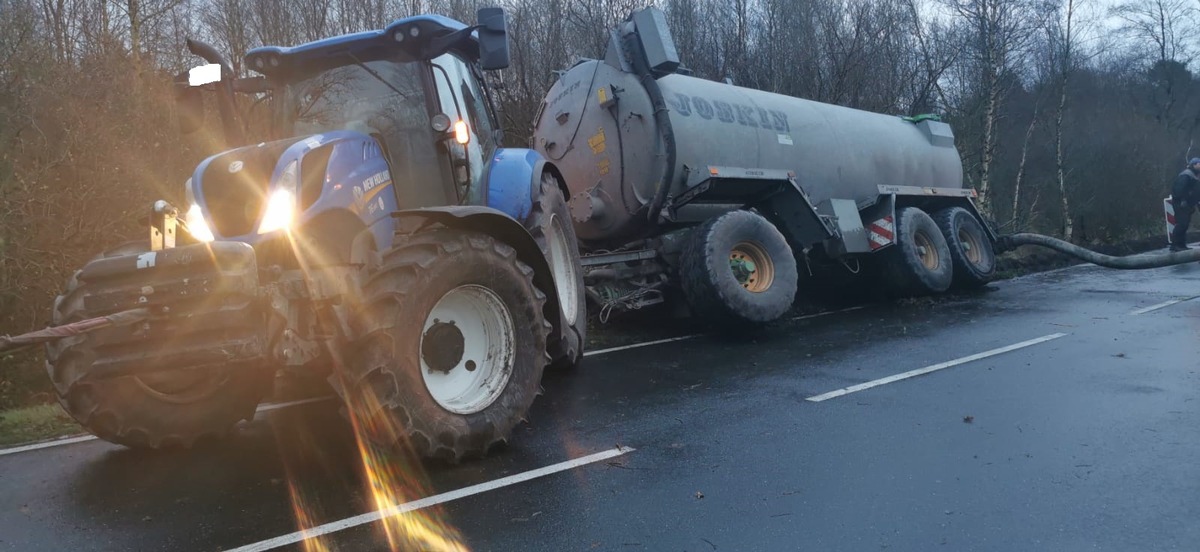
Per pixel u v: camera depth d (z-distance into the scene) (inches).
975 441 185.0
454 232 183.0
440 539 138.2
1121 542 130.6
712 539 136.3
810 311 417.4
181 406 190.7
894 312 400.2
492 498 156.6
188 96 225.1
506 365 188.5
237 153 185.9
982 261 493.0
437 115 211.0
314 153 182.9
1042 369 255.8
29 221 299.0
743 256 344.2
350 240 187.2
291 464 182.1
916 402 220.7
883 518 143.1
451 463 175.0
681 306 360.8
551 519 145.7
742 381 252.1
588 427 205.3
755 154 378.0
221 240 170.9
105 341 153.0
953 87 831.1
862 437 190.5
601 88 352.8
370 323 163.2
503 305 189.0
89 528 147.6
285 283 161.2
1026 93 895.1
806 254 403.5
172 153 339.0
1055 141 884.6
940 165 507.8
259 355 152.9
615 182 354.9
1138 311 366.0
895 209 457.7
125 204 324.2
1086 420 197.8
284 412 231.6
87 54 346.3
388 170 205.5
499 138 268.1
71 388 169.3
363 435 168.9
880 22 721.6
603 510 149.6
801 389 239.3
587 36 582.9
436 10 603.5
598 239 369.4
